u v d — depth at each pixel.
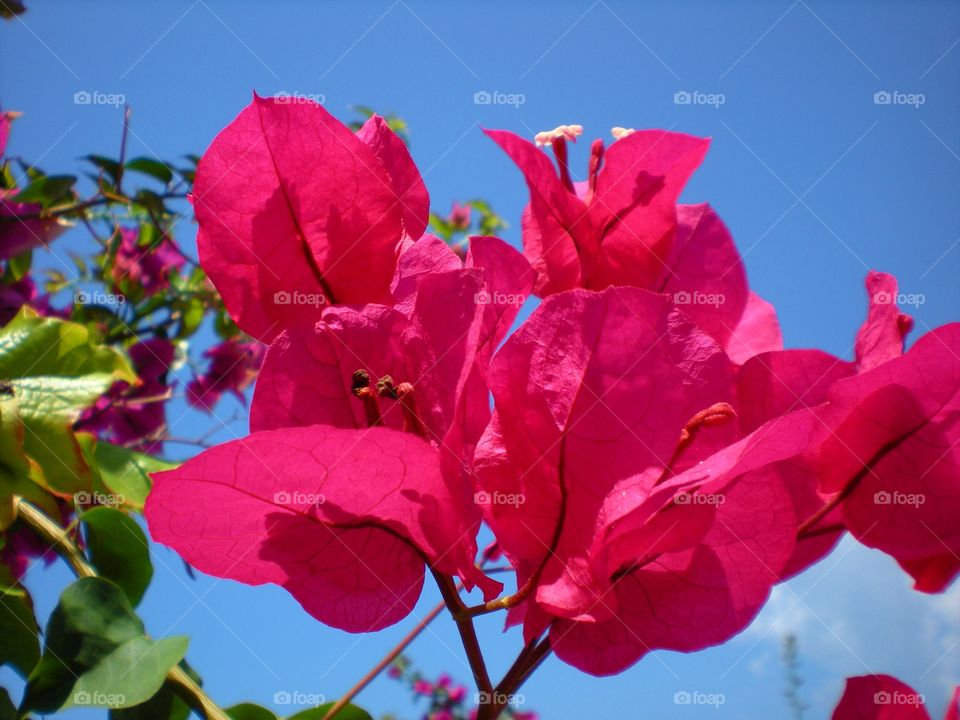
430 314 0.19
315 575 0.18
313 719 0.21
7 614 0.23
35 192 0.41
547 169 0.20
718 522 0.18
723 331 0.21
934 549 0.19
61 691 0.19
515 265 0.19
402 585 0.18
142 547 0.23
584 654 0.18
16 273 0.46
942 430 0.19
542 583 0.18
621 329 0.18
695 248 0.21
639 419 0.18
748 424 0.19
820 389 0.19
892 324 0.20
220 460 0.17
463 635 0.18
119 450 0.27
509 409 0.18
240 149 0.19
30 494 0.23
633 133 0.20
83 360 0.24
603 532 0.17
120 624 0.20
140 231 0.59
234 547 0.18
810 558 0.19
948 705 0.19
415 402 0.18
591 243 0.21
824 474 0.19
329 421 0.19
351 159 0.19
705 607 0.18
